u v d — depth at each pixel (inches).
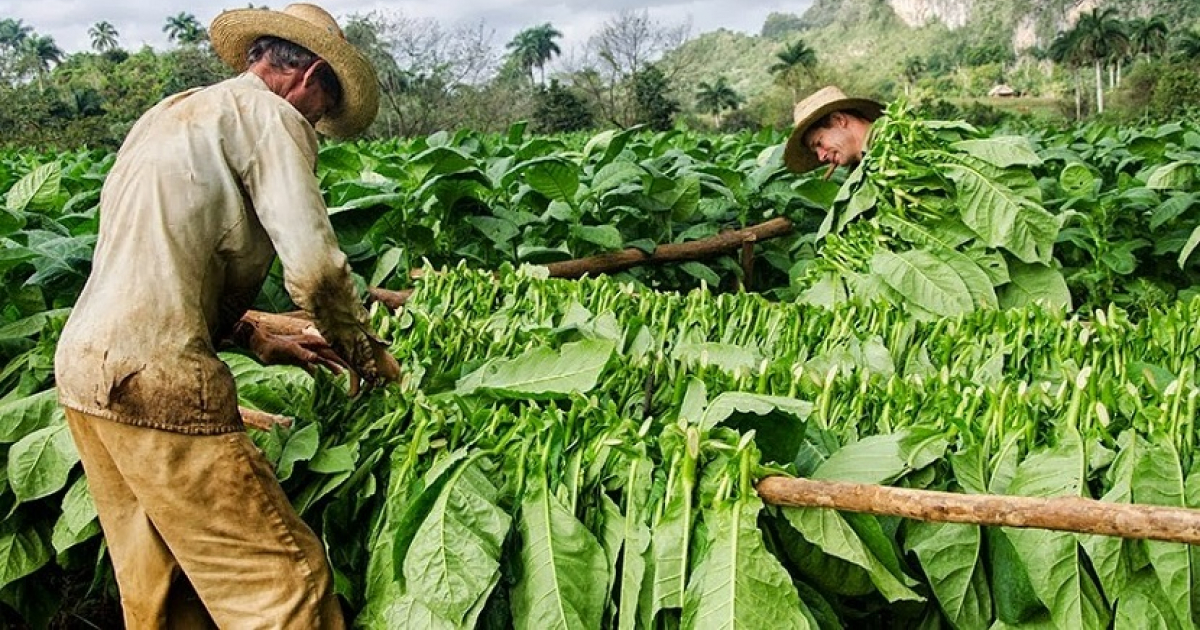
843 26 6678.2
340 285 89.7
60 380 87.6
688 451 78.9
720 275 231.9
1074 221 220.2
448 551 81.8
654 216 223.5
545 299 135.5
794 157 209.5
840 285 156.3
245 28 102.1
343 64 102.0
